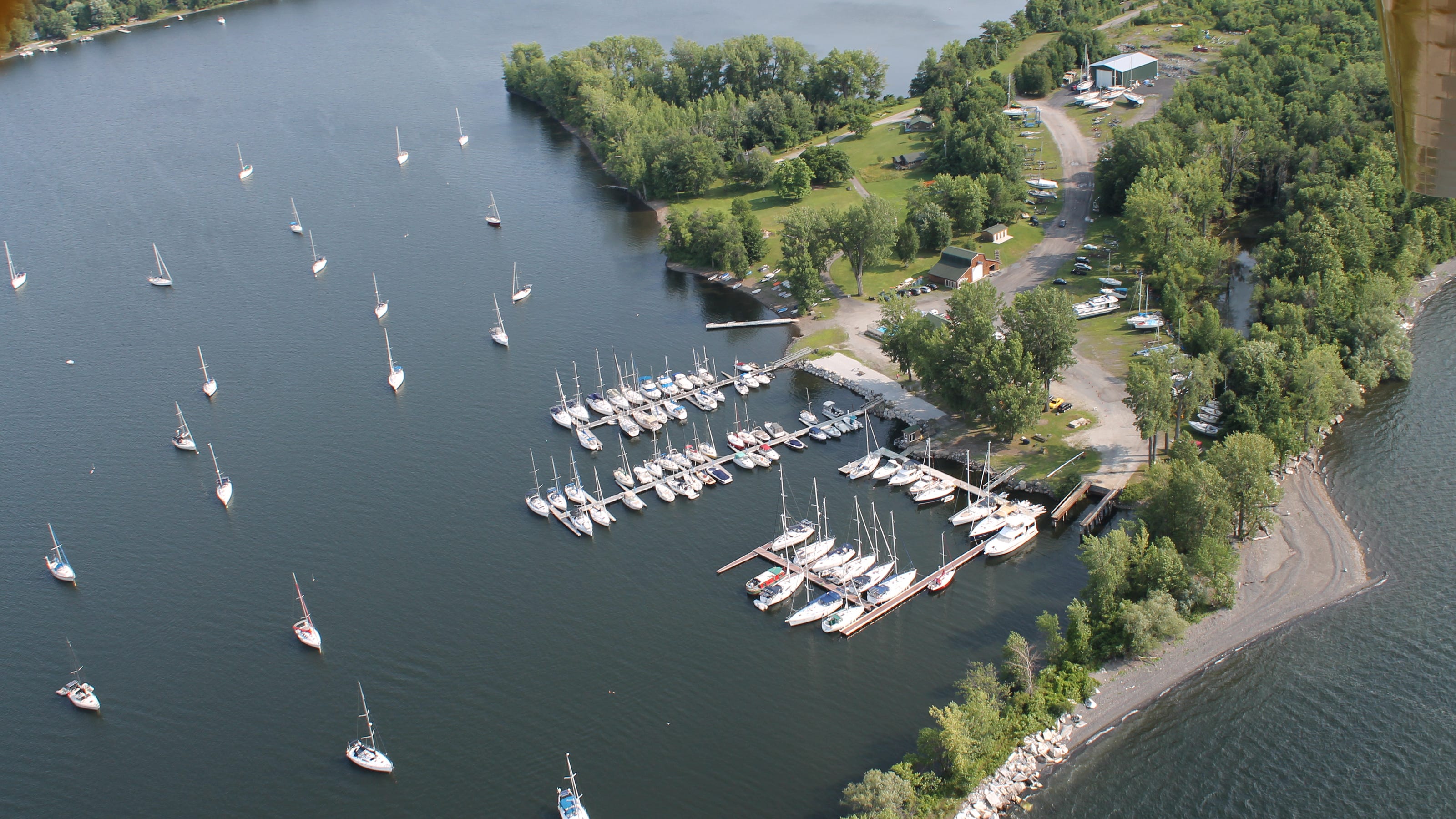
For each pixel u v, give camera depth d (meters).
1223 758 139.00
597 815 140.12
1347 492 188.25
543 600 183.25
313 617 181.62
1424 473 191.00
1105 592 158.75
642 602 181.38
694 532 198.88
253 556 198.00
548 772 147.88
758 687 160.88
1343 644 155.12
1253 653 155.00
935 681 159.25
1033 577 179.88
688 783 144.38
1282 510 185.25
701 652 169.00
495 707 160.25
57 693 167.50
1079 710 148.00
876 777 133.88
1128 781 137.12
